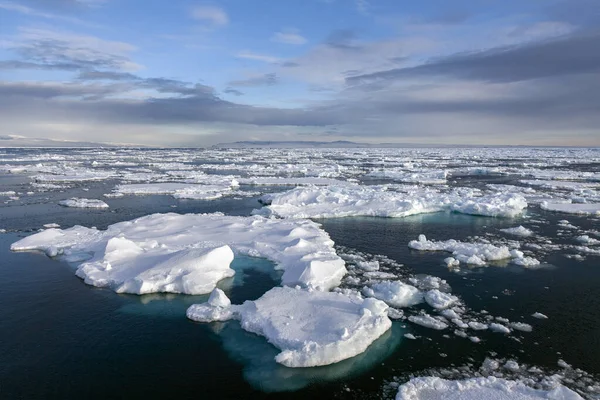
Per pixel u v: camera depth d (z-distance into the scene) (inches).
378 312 558.9
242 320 576.4
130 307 637.9
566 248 934.4
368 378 458.3
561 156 5206.7
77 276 761.0
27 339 542.3
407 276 763.4
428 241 976.9
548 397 402.0
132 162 4028.1
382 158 4931.1
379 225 1180.5
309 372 470.6
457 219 1264.8
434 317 597.0
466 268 807.1
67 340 540.4
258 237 978.7
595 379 447.5
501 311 616.4
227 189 1903.3
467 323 578.6
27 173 2689.5
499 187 1958.7
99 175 2502.5
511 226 1160.2
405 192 1761.8
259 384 450.9
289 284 706.8
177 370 476.4
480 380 436.8
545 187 1974.7
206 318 591.8
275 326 540.4
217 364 487.8
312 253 836.0
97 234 1003.9
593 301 650.2
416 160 4409.5
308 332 523.8
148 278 700.7
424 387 428.1
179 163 3909.9
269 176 2625.5
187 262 743.7
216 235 994.7
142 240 940.0
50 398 428.8
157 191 1820.9
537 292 686.5
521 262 823.7
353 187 1915.6
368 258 869.2
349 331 515.5
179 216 1186.6
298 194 1478.8
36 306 637.9
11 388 443.2
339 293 636.7
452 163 3863.2
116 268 764.0
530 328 562.6
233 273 761.0
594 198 1577.3
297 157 5295.3
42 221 1221.1
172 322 589.9
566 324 575.2
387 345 522.6
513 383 429.7
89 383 453.1
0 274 768.9
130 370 476.7
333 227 1153.4
